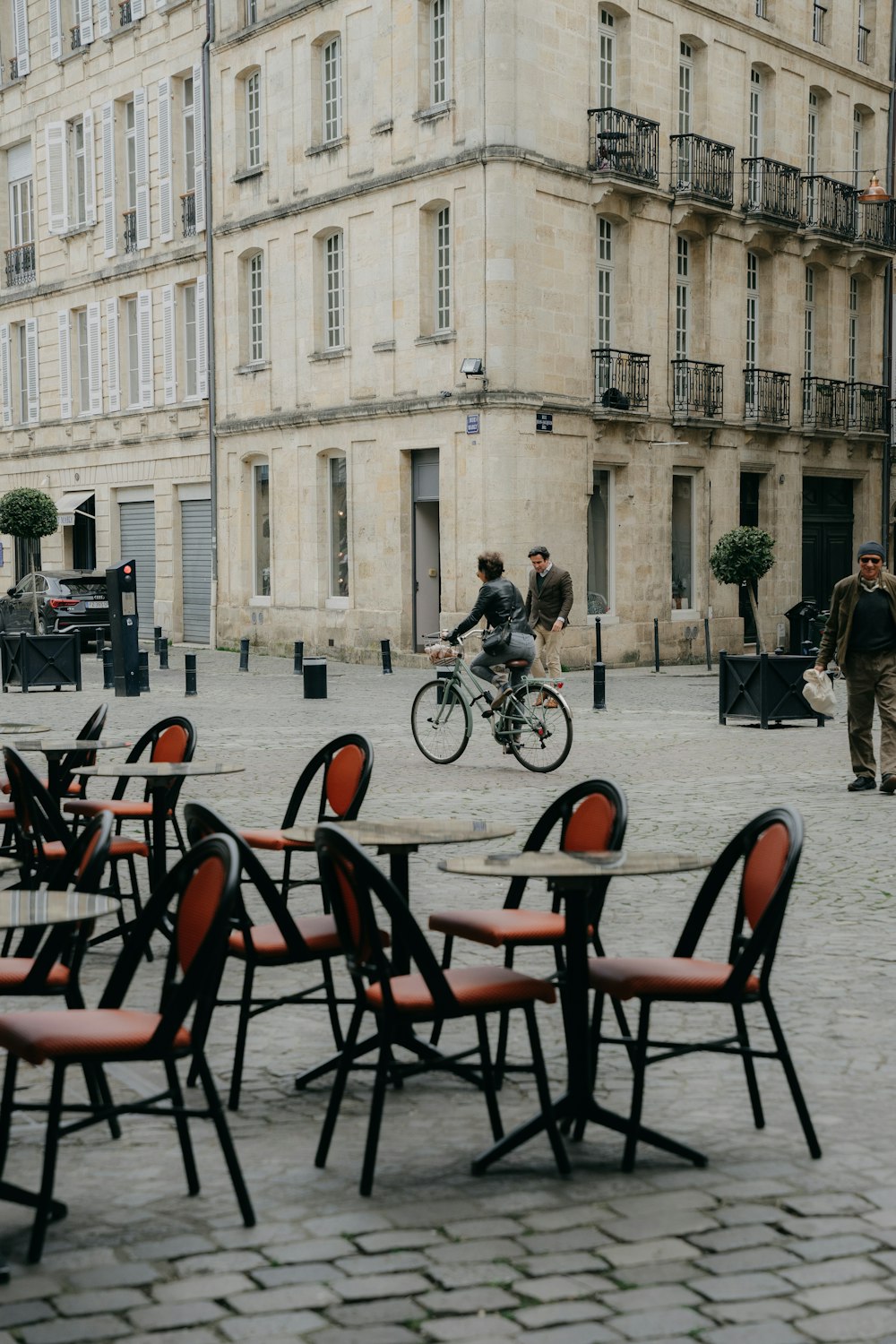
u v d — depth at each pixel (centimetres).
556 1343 343
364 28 2789
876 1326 352
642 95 2777
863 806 1186
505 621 1416
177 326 3419
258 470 3200
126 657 2150
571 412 2648
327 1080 551
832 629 1271
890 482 3509
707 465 2973
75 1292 370
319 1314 358
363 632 2856
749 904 493
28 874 747
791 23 3147
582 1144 481
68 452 3822
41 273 3903
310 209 2933
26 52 3875
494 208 2534
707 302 2948
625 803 534
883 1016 621
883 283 3478
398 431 2748
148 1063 571
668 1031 603
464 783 1314
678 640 2902
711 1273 379
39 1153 473
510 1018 623
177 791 816
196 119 3284
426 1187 440
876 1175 449
